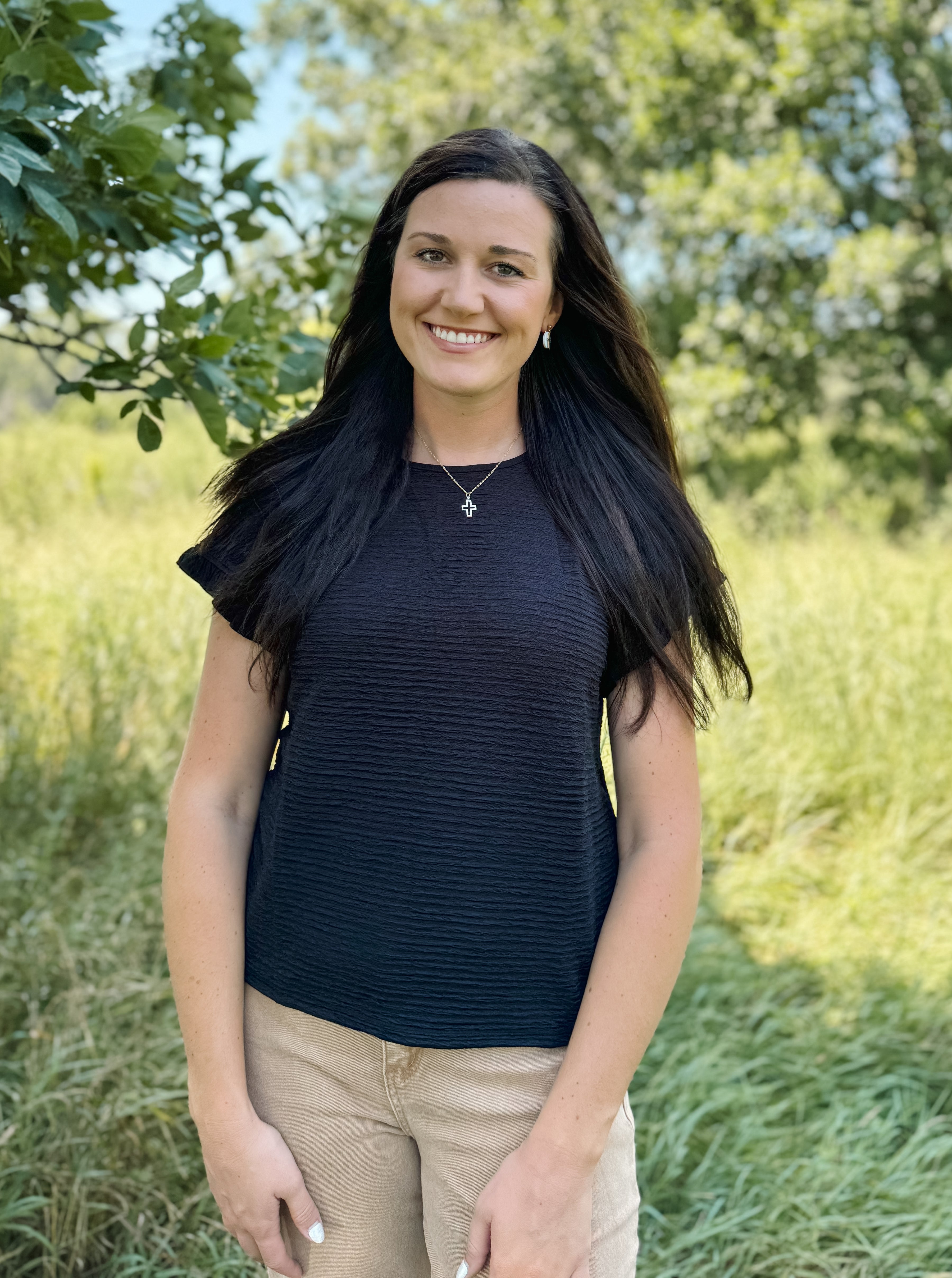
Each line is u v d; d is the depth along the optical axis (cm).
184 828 129
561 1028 123
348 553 124
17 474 1070
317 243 252
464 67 1418
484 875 120
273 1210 128
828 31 1073
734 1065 266
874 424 1287
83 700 455
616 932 123
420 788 120
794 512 1082
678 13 1145
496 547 124
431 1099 124
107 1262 204
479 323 124
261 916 129
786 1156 241
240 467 139
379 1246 132
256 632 125
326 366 144
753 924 362
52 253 194
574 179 1378
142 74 228
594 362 142
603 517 128
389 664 120
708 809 414
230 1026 127
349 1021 122
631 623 125
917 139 1198
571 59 1262
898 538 1053
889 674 479
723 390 1120
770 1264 212
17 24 171
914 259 1055
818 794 443
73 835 396
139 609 521
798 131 1174
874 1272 211
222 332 191
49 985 275
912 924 351
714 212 1089
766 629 520
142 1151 221
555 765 120
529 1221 118
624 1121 132
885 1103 262
